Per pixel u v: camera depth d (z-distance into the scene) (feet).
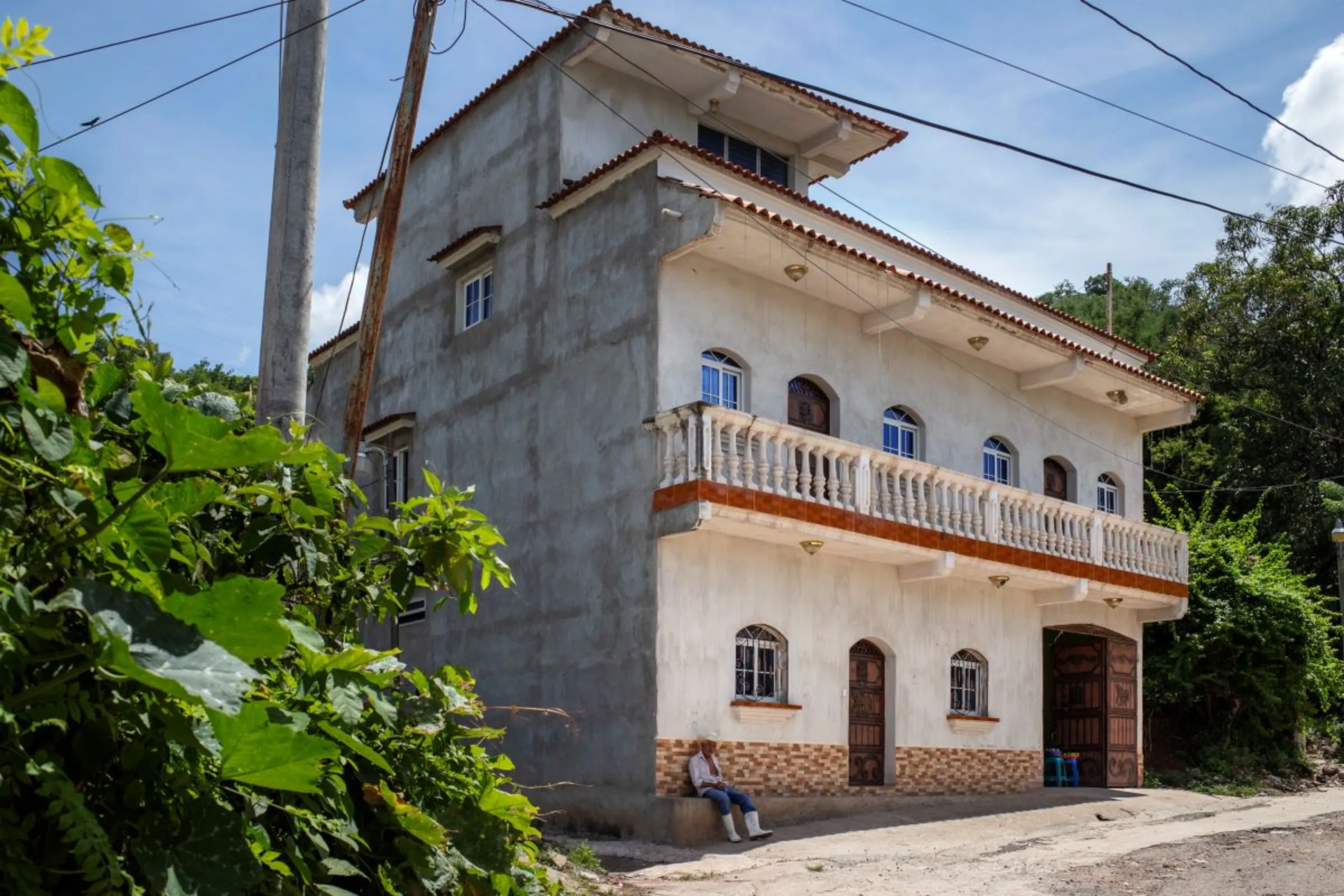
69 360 11.25
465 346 66.90
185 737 9.65
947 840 50.90
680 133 66.28
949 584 65.57
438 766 14.97
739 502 50.96
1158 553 75.10
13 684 9.16
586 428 56.75
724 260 56.13
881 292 59.62
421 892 13.60
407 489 70.28
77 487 10.40
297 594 16.44
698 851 47.55
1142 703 80.33
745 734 53.83
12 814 9.03
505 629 59.67
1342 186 114.73
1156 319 143.23
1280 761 82.28
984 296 71.20
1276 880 39.37
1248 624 81.92
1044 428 73.56
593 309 57.52
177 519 11.82
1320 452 111.96
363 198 79.61
